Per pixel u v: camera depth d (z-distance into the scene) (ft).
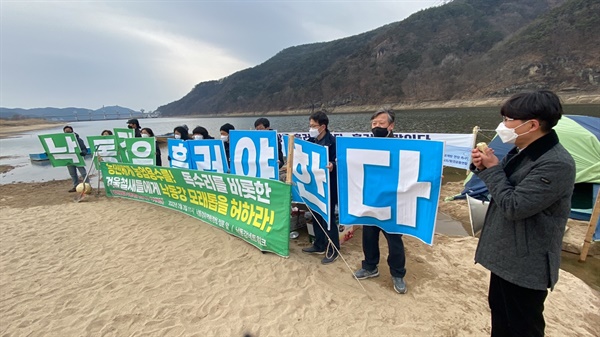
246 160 15.02
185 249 13.94
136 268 12.45
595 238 14.01
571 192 5.16
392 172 9.75
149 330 8.90
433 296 10.34
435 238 15.46
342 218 10.96
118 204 21.76
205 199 16.51
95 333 8.86
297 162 13.44
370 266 11.20
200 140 17.93
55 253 14.17
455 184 27.20
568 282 11.42
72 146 26.05
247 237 13.83
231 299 10.20
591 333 8.93
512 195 5.28
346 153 10.42
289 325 8.96
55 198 25.63
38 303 10.36
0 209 22.90
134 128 26.43
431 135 22.85
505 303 6.00
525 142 5.45
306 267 12.07
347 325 8.93
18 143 106.52
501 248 5.82
